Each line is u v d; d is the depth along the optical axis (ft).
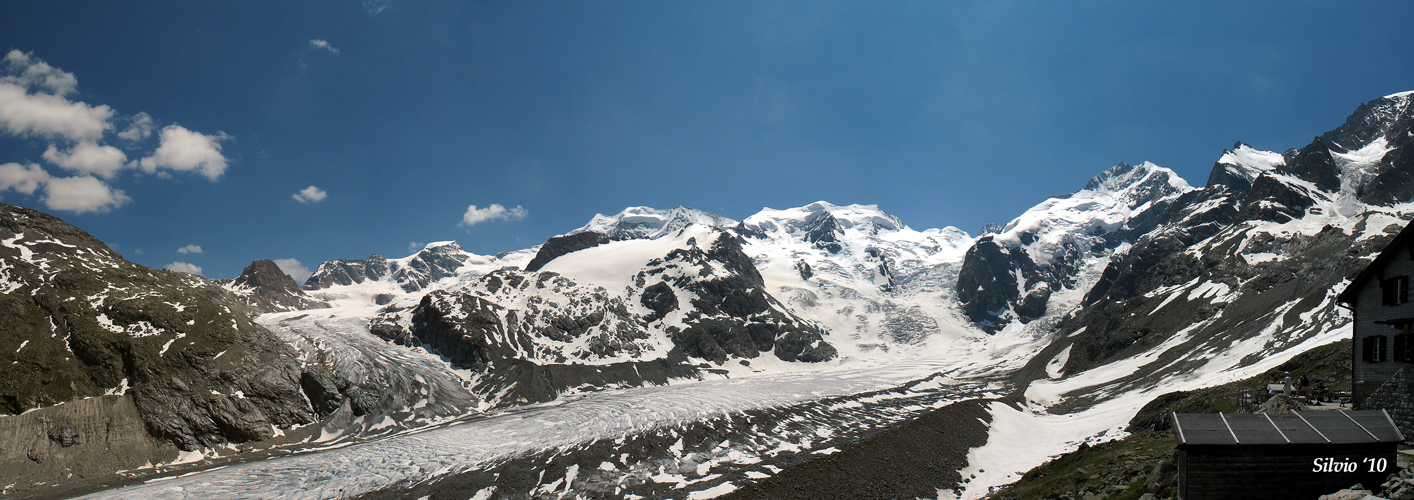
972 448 327.47
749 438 408.05
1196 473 108.58
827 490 274.98
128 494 312.09
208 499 309.42
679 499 293.02
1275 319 444.96
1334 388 238.68
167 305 474.49
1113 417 347.36
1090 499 171.63
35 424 357.00
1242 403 230.27
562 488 326.85
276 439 428.97
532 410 530.68
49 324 418.31
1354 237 601.21
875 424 435.12
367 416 485.15
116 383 405.18
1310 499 105.60
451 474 345.31
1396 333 152.97
